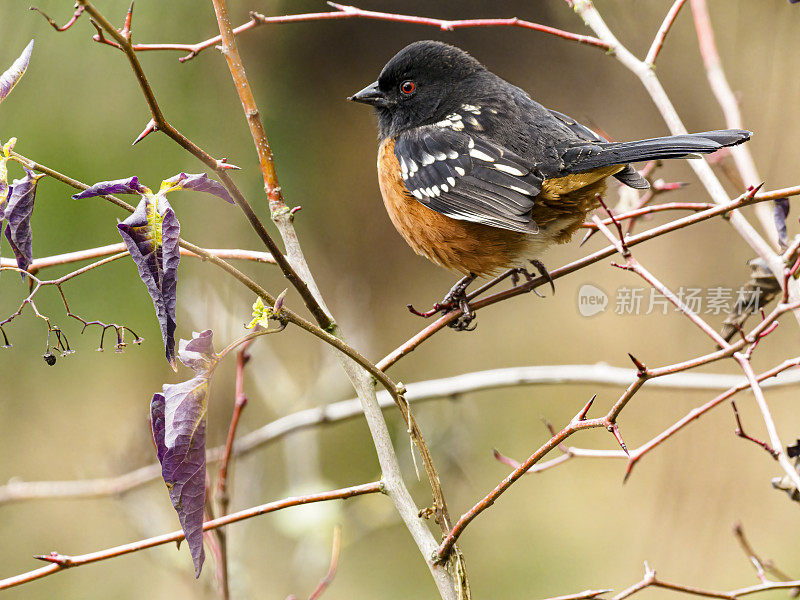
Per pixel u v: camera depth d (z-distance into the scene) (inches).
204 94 423.8
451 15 570.6
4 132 381.1
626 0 407.8
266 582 343.0
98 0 380.8
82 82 387.5
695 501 446.0
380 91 287.1
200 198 441.7
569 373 297.1
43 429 416.8
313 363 441.1
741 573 420.5
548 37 575.8
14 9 361.4
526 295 591.8
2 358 406.9
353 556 460.4
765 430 454.6
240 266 468.8
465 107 267.7
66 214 395.5
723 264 514.9
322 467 508.4
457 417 406.3
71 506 438.0
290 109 580.1
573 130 262.2
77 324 410.6
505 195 242.1
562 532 470.6
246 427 347.6
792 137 368.5
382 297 604.4
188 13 405.1
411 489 398.6
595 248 566.9
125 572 421.4
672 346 518.9
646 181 234.7
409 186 262.4
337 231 598.9
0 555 426.6
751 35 377.1
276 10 536.1
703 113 508.4
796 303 182.1
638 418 515.5
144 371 418.3
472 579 455.5
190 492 140.3
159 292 132.6
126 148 404.5
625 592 184.5
